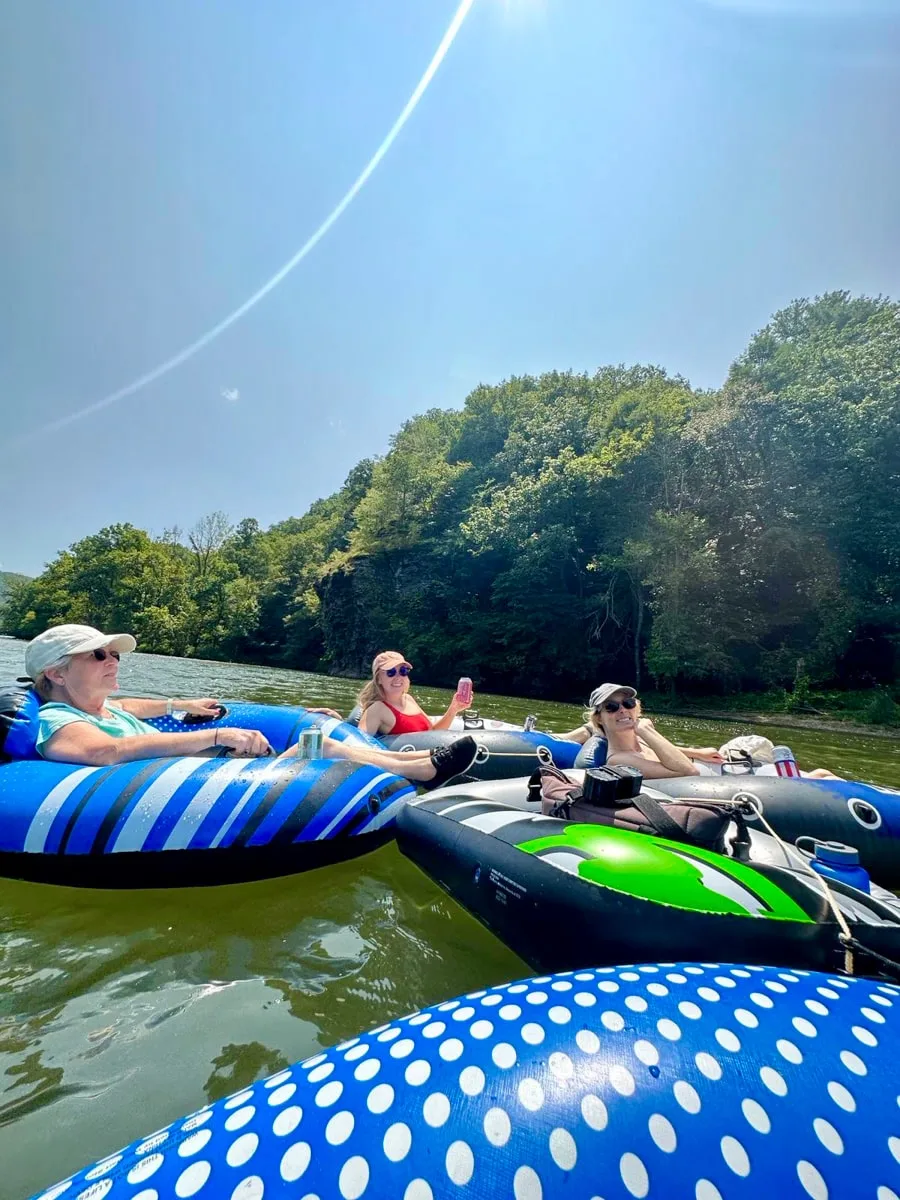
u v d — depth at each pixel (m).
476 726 3.96
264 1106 0.79
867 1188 0.66
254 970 1.55
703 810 1.71
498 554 22.14
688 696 16.83
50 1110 1.08
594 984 1.00
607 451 20.25
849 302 27.28
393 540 27.36
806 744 8.87
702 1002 0.93
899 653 15.48
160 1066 1.20
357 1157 0.69
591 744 2.16
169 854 1.96
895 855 2.28
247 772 2.13
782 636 17.06
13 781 2.09
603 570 18.86
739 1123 0.72
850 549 16.22
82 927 1.75
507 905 1.62
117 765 2.15
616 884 1.45
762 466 17.31
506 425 31.78
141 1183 0.70
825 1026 0.87
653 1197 0.65
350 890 2.05
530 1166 0.67
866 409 16.72
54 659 2.43
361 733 3.29
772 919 1.35
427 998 1.46
